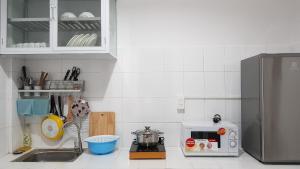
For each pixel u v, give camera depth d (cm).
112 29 199
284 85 163
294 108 162
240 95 212
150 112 214
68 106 213
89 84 214
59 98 213
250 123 186
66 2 196
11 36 196
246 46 213
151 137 185
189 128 182
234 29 214
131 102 214
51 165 168
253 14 214
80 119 214
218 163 169
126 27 215
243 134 203
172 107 213
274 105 163
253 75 179
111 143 194
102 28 183
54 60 215
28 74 216
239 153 192
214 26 214
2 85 192
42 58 214
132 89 214
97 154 191
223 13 214
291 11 212
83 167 163
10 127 199
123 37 215
